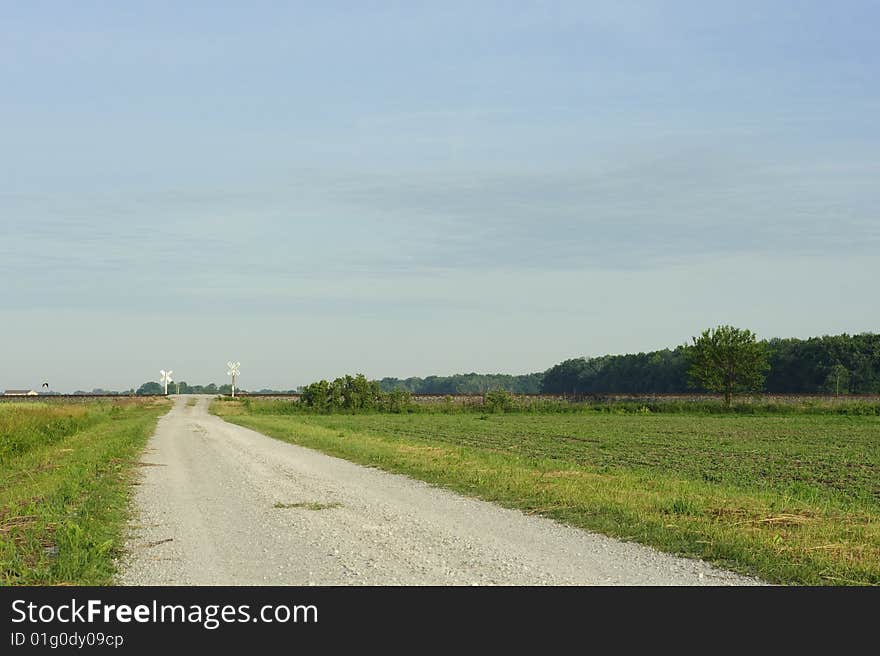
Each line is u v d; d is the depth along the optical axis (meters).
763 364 91.81
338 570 11.66
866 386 137.88
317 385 90.12
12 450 32.97
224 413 87.88
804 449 38.69
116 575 11.57
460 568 11.66
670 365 167.62
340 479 23.05
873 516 16.05
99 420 62.56
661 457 33.62
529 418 75.25
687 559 12.12
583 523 15.05
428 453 31.12
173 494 20.03
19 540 13.66
